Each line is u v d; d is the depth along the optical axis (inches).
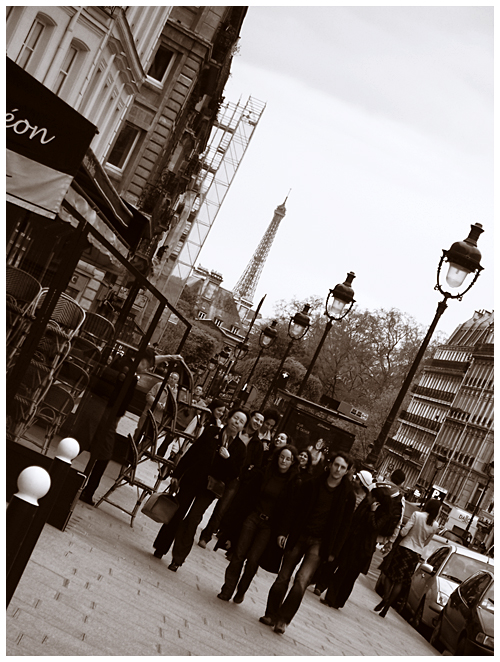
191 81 1589.6
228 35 1847.9
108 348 381.1
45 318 294.4
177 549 422.0
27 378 313.9
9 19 759.1
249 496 425.4
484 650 550.3
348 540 577.3
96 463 475.2
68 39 852.0
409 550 649.0
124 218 692.7
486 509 3371.1
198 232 3567.9
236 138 3631.9
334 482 423.2
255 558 422.0
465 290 766.5
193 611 361.4
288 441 671.1
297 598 408.8
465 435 3969.0
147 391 568.7
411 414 4963.1
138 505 478.6
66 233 295.6
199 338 4197.8
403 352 3629.4
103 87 1082.1
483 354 4165.8
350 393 3649.1
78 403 353.4
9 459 294.0
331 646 434.0
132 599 323.0
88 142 294.0
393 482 593.9
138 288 394.6
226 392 2465.6
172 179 1626.5
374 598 760.3
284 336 3922.2
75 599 281.9
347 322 3663.9
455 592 630.5
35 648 216.8
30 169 293.0
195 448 431.2
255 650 343.6
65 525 369.4
